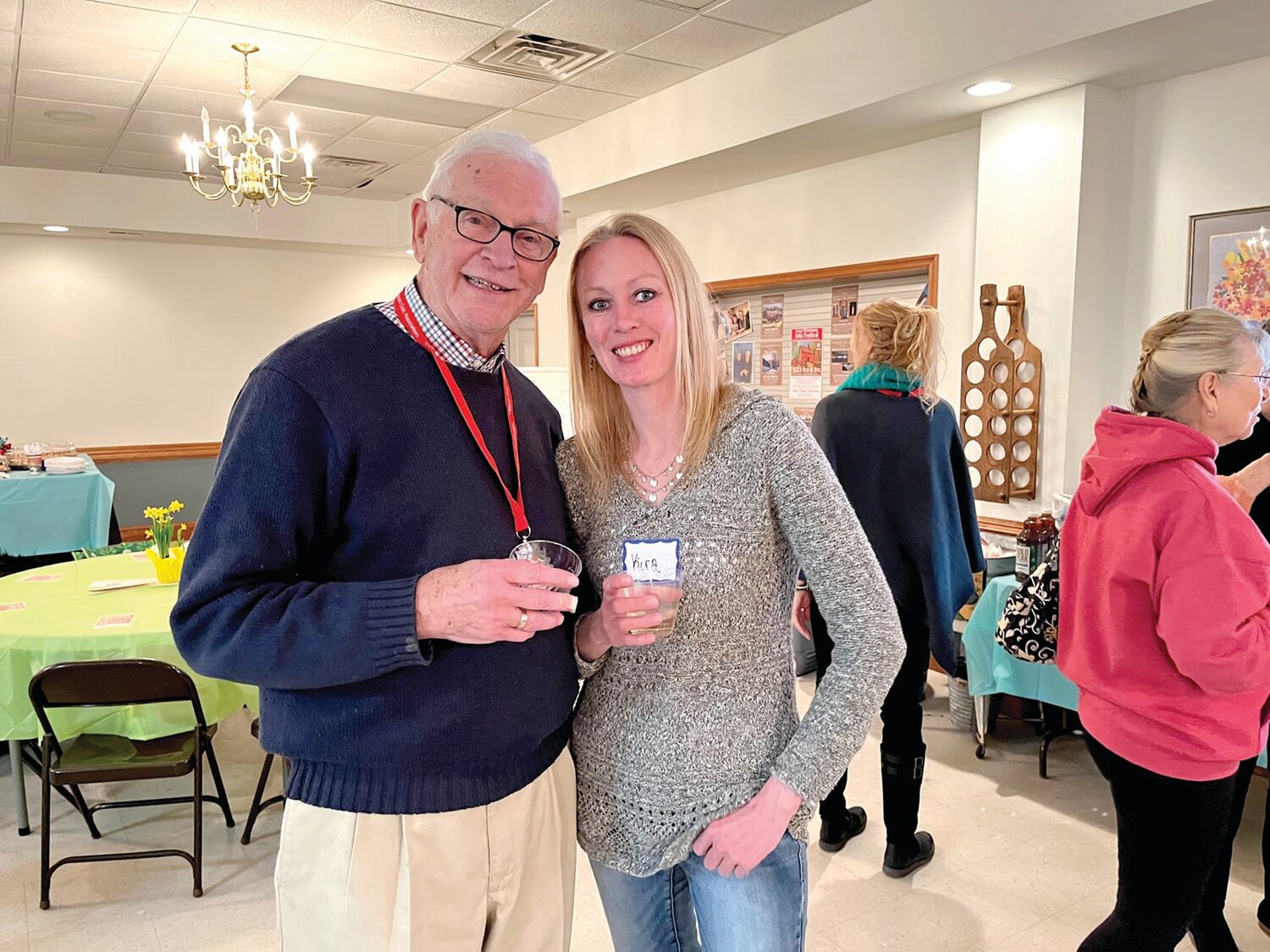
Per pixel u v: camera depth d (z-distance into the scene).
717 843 1.19
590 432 1.35
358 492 1.14
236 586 1.08
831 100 3.93
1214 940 1.85
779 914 1.25
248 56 4.43
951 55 3.40
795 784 1.18
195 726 2.53
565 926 1.33
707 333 1.27
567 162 5.85
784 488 1.23
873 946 2.19
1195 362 1.51
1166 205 3.47
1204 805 1.48
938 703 3.86
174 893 2.47
